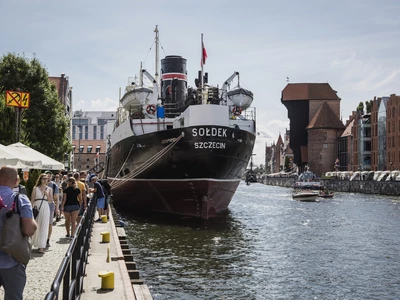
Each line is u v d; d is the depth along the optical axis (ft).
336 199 236.63
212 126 104.53
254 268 64.85
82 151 436.35
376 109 370.12
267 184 610.24
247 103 130.62
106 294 32.35
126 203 137.28
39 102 137.08
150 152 113.50
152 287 53.62
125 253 53.06
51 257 43.01
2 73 136.67
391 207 180.65
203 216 112.88
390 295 52.90
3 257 18.60
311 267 66.49
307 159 483.92
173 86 132.57
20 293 18.89
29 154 60.95
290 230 106.93
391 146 337.72
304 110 490.90
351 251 79.82
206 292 52.21
